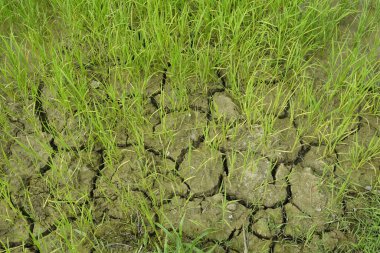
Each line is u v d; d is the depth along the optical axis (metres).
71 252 0.87
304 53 1.14
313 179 0.99
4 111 1.10
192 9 1.25
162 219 0.94
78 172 1.01
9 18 1.25
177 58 1.11
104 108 1.06
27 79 1.14
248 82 1.03
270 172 1.00
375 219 0.93
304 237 0.92
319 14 1.14
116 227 0.94
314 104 1.04
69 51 1.16
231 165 0.99
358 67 1.07
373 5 1.29
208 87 1.14
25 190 0.97
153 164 0.99
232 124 1.04
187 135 1.06
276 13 1.19
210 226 0.94
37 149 1.05
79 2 1.21
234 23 1.19
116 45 1.11
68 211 0.96
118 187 1.00
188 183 0.99
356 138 0.99
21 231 0.94
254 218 0.95
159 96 1.13
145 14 1.24
